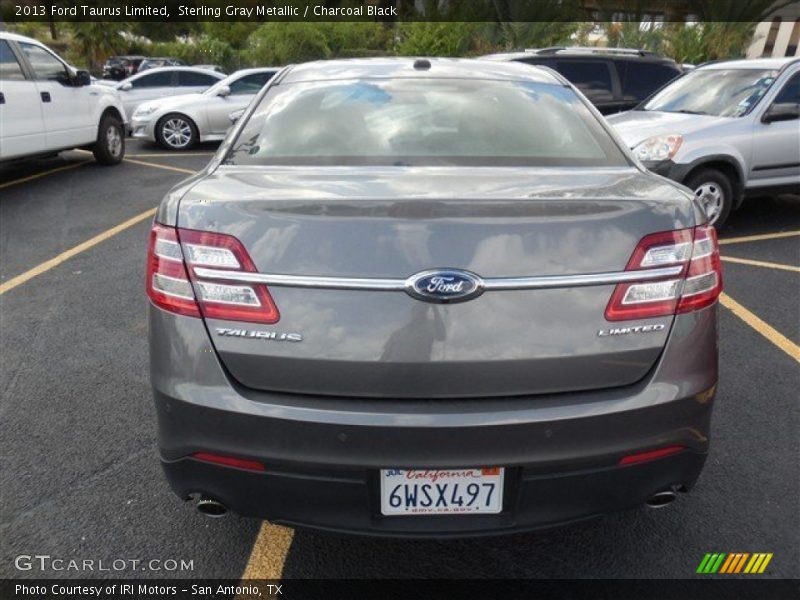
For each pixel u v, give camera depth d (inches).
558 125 105.1
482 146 98.5
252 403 73.3
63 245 243.3
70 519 101.9
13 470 113.2
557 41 887.7
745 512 102.9
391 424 71.2
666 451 77.4
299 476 74.3
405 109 106.1
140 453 118.5
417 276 70.8
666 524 100.6
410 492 75.2
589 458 74.4
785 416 129.0
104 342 162.9
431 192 78.5
